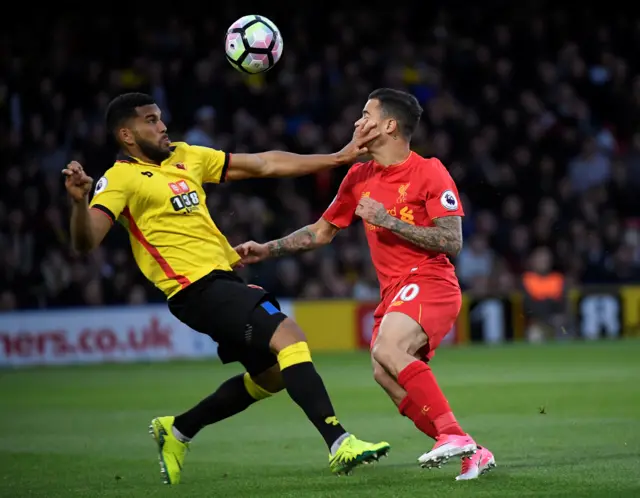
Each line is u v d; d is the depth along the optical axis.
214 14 86.31
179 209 21.31
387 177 22.06
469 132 80.06
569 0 94.12
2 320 61.31
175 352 64.75
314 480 21.42
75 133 71.75
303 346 20.47
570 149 82.50
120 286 65.25
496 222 77.00
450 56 86.81
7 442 29.33
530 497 18.41
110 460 25.69
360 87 79.81
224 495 19.80
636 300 73.56
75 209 19.75
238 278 21.69
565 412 32.81
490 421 30.97
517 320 71.50
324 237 23.30
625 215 80.50
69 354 62.44
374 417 33.25
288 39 84.56
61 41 78.44
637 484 19.72
